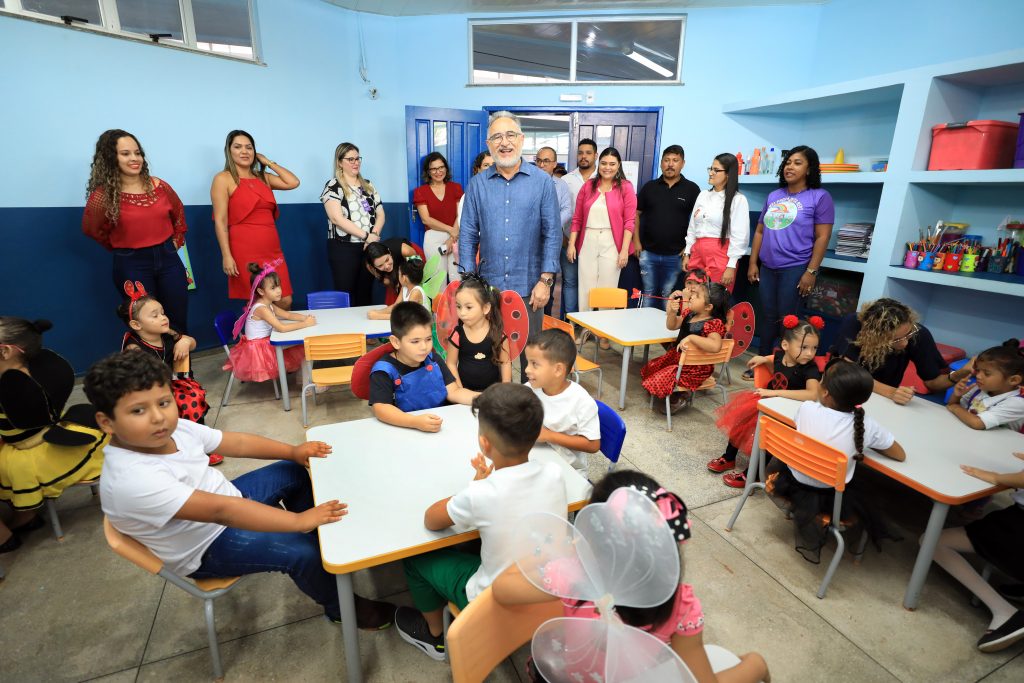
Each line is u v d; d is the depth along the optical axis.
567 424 1.84
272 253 3.94
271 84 4.55
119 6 3.66
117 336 3.93
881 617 1.84
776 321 4.13
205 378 3.94
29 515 2.21
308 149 4.92
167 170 4.04
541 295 2.76
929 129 3.57
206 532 1.39
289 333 3.17
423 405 2.02
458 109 5.12
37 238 3.48
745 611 1.86
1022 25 3.48
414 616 1.63
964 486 1.65
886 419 2.12
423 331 1.89
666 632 0.93
